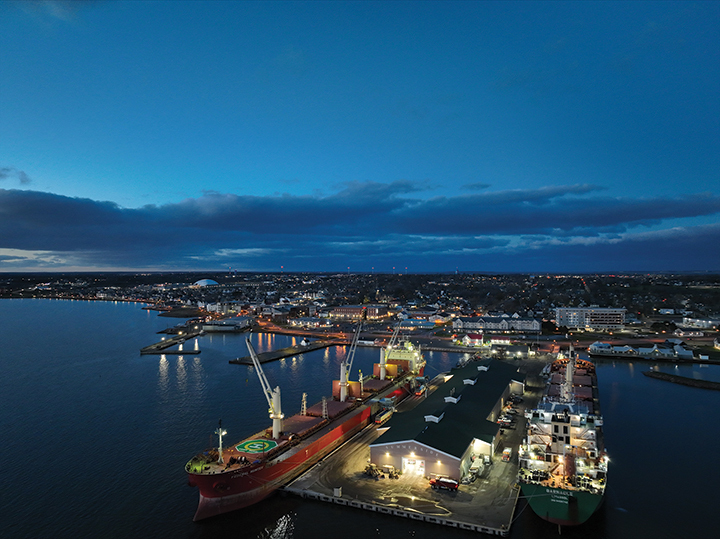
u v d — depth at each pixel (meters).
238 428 96.06
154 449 85.62
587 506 53.88
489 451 73.25
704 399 117.75
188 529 58.88
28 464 79.69
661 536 55.53
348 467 73.25
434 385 134.88
